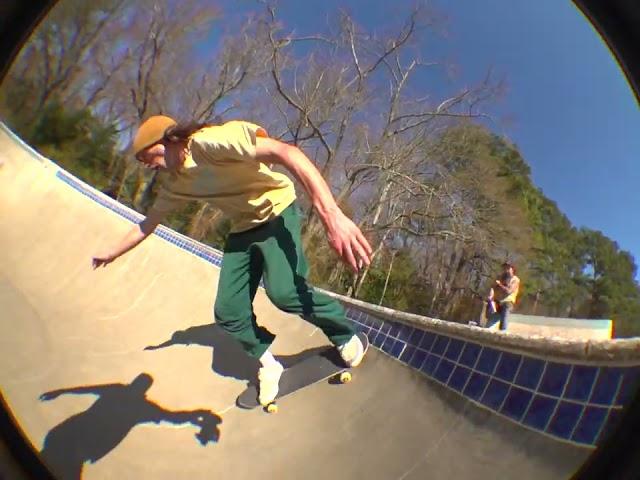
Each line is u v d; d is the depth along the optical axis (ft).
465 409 5.48
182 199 6.47
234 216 6.58
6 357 9.02
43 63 27.58
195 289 13.39
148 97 29.45
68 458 5.92
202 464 6.02
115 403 7.54
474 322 10.09
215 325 10.82
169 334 10.70
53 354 9.52
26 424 6.38
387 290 16.38
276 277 6.55
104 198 22.82
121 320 11.95
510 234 14.03
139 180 30.63
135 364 9.14
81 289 14.38
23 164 25.30
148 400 7.66
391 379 6.89
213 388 7.91
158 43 28.09
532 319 9.55
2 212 20.98
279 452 6.07
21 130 28.25
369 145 19.86
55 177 25.39
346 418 6.38
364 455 5.61
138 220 20.18
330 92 21.39
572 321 9.21
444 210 16.80
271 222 6.57
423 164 18.10
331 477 5.47
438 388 6.13
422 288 16.31
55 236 19.57
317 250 13.24
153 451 6.30
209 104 26.78
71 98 29.63
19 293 13.44
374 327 8.95
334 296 11.55
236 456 6.15
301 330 9.32
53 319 11.81
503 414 5.00
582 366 4.40
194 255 15.46
